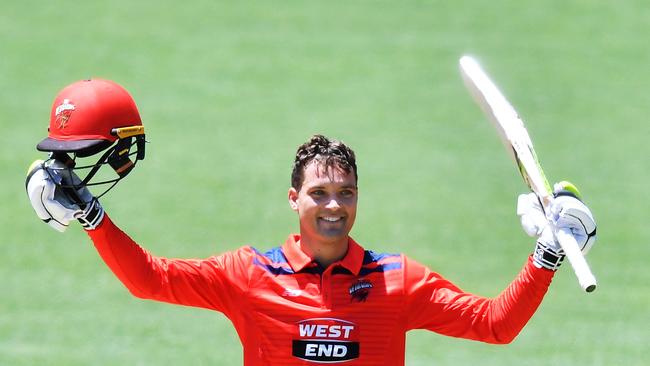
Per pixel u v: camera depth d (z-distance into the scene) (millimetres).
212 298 18828
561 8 81375
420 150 60625
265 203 54312
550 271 17828
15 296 44062
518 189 55719
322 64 72250
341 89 68812
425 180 56906
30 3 80500
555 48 75062
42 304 43281
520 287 18000
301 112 65625
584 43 75812
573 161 59281
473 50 74500
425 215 52844
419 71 71500
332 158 18281
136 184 56219
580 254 16922
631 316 42500
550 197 17859
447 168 58344
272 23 78375
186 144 61219
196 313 42844
